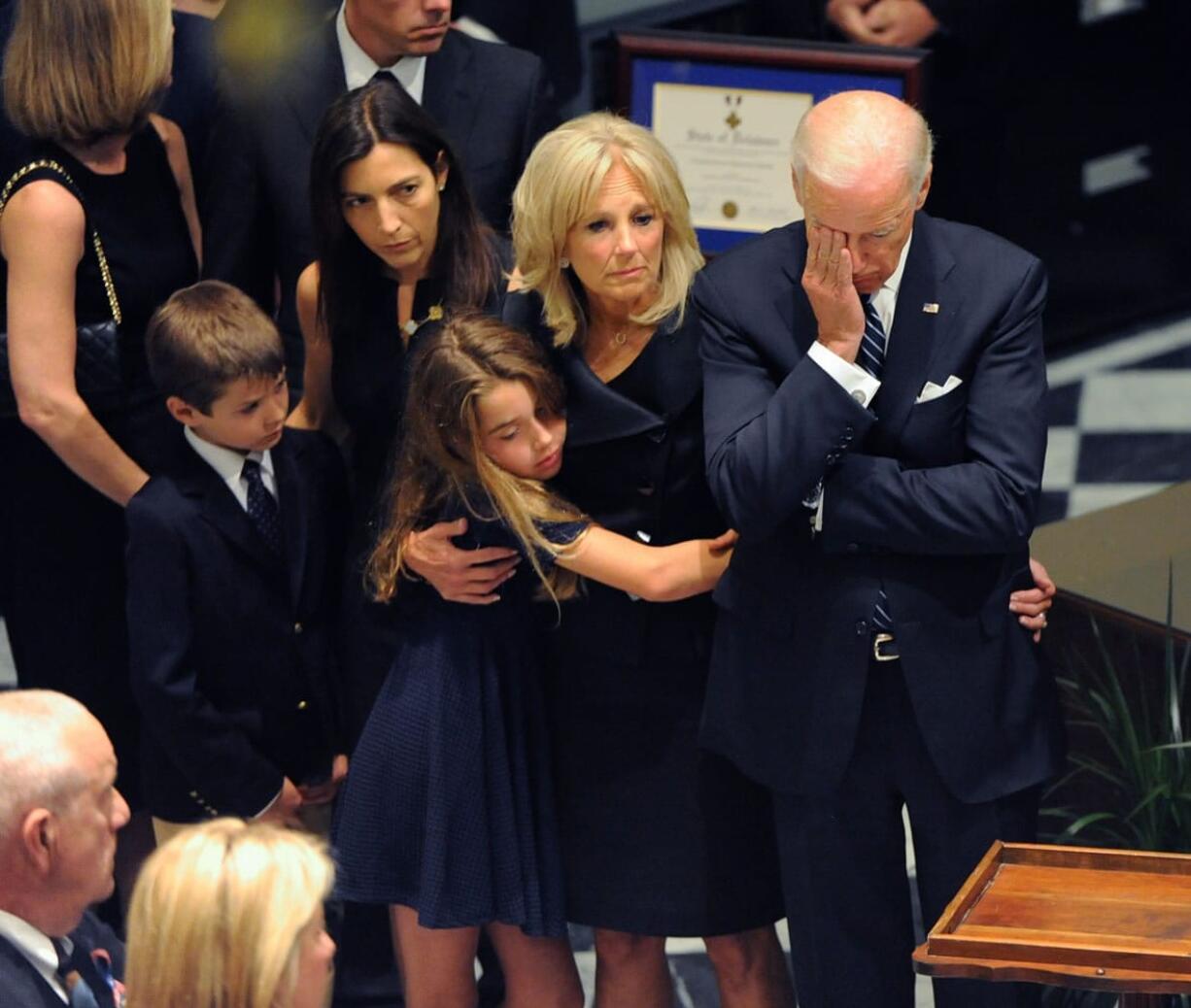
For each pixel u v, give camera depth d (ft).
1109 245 77.51
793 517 38.19
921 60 53.31
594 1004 47.50
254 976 27.84
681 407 39.65
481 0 64.28
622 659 41.22
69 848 33.45
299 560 44.60
